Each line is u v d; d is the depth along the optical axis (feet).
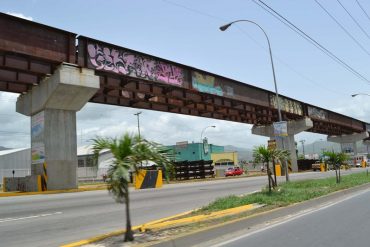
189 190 90.94
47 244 31.73
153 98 129.90
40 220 45.11
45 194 88.28
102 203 63.26
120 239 30.35
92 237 34.27
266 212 43.16
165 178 32.96
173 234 31.65
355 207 52.24
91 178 214.28
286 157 66.59
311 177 132.16
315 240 31.37
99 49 100.48
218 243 31.12
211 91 136.77
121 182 29.14
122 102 129.70
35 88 101.30
